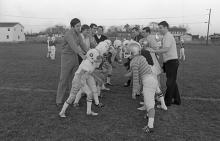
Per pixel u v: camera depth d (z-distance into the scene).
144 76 5.41
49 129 5.21
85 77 5.73
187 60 19.88
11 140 4.69
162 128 5.38
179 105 6.99
